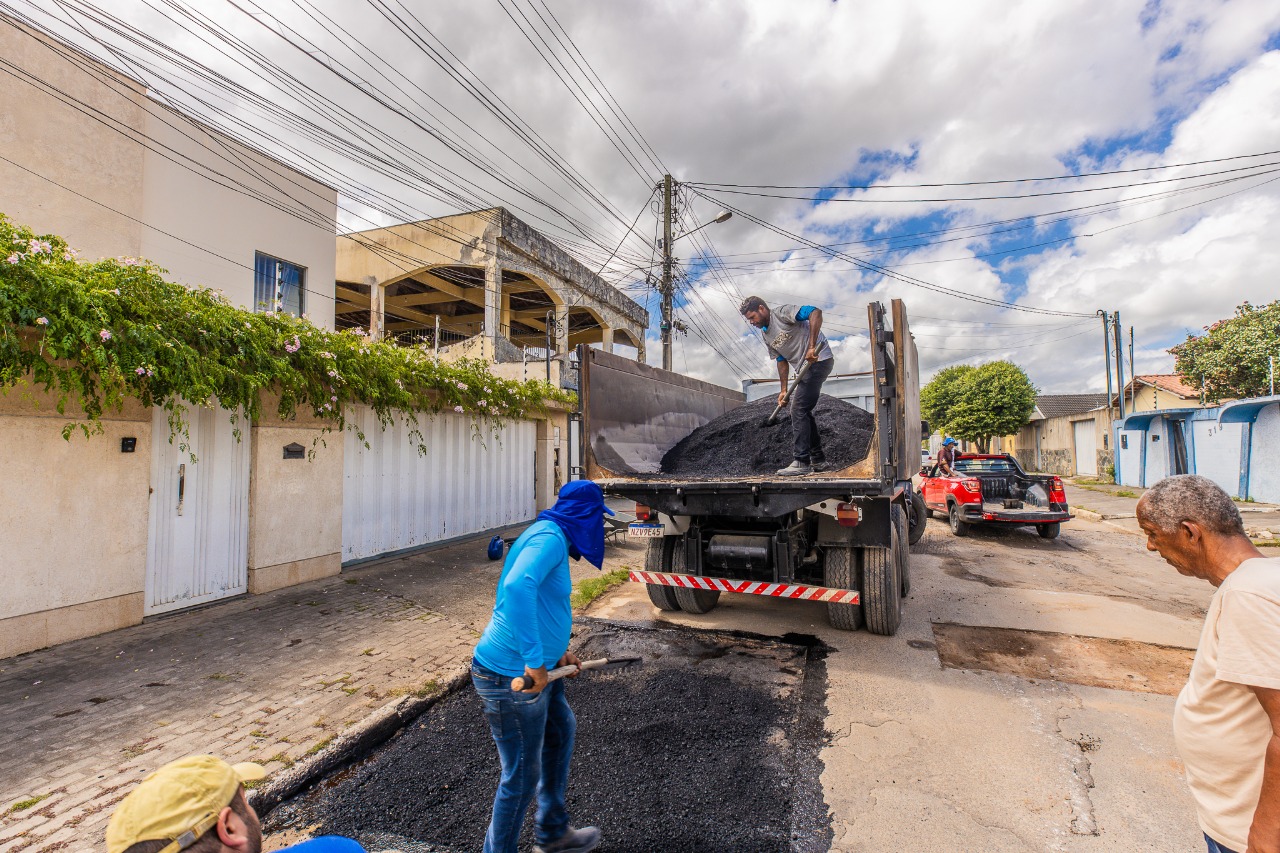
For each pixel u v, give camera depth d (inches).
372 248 710.5
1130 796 110.7
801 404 202.8
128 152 366.0
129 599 190.1
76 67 342.3
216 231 413.7
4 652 161.8
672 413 284.4
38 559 168.4
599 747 131.1
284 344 223.6
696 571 209.2
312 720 137.3
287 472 241.6
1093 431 1045.8
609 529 368.2
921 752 127.6
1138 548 380.2
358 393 263.0
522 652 80.0
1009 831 101.0
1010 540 410.9
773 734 136.3
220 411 219.3
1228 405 587.2
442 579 265.1
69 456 174.2
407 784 118.8
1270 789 50.3
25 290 149.6
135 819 37.8
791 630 211.3
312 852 44.1
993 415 1196.5
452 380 323.0
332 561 261.7
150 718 136.3
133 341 170.6
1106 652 187.3
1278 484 552.1
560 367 560.4
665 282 622.2
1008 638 201.0
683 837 100.8
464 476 354.3
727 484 189.8
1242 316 778.8
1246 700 54.3
